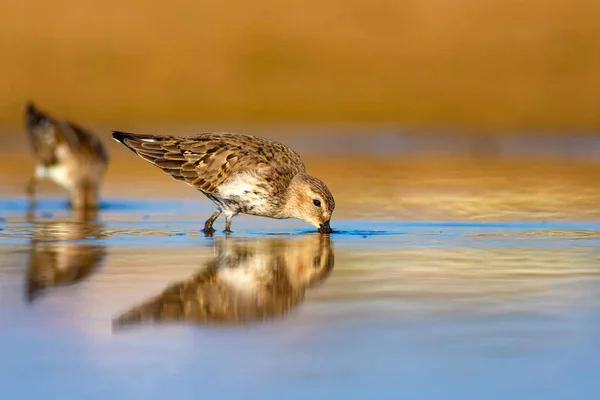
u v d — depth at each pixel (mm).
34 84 31391
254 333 8523
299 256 12156
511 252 12453
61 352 7938
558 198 18047
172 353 7926
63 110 30297
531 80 30781
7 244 13125
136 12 35125
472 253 12383
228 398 6922
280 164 14195
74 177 18297
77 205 17969
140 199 18734
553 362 7715
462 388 7148
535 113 29125
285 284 10453
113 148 27828
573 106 29344
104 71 32375
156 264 11602
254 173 14031
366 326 8719
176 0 35344
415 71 31891
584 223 15109
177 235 14102
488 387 7168
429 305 9477
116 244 13180
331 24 34438
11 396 6945
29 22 34438
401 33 33750
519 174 21672
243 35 34062
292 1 35344
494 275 10906
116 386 7148
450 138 28562
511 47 32375
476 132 28578
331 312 9219
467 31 33406
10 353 7914
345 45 33406
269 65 32688
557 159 24391
